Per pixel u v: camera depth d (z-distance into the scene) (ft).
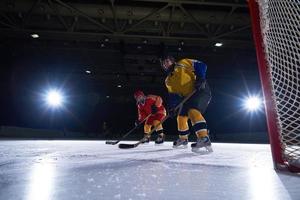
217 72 57.26
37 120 55.16
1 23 35.45
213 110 71.41
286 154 6.04
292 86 6.42
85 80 62.34
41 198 3.56
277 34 6.76
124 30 36.63
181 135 13.64
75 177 5.02
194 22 34.63
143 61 50.29
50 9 33.22
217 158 8.77
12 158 8.12
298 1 6.73
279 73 6.56
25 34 38.17
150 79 61.87
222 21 34.68
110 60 51.26
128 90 71.31
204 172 5.70
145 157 8.77
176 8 33.86
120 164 6.86
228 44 41.34
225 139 63.98
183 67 12.26
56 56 49.49
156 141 18.88
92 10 33.24
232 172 5.71
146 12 33.53
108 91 71.61
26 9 32.76
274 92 6.46
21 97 48.93
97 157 8.59
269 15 6.83
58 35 38.65
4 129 39.65
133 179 4.87
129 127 78.84
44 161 7.35
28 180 4.68
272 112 6.36
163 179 4.89
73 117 68.08
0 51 42.39
